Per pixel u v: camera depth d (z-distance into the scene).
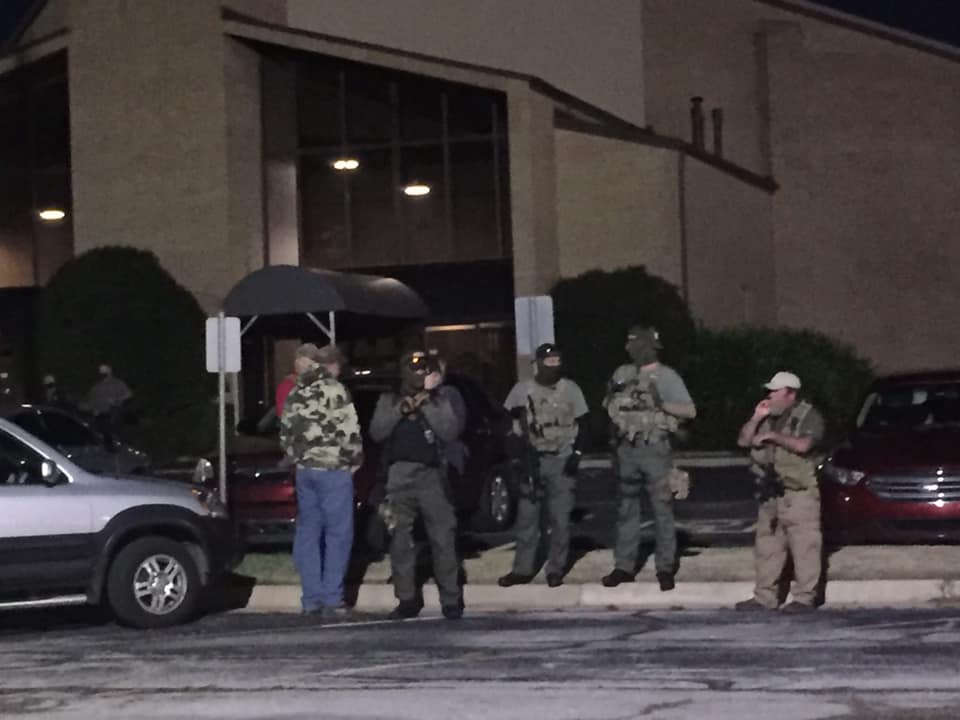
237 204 32.66
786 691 8.31
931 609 11.44
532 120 30.88
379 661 9.74
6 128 34.81
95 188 33.19
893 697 8.08
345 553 12.12
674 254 30.83
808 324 37.53
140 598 11.87
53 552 11.60
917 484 12.96
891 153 37.28
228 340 15.40
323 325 27.03
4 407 16.75
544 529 13.83
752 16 37.81
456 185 32.78
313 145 33.62
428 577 13.30
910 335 37.19
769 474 11.42
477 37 36.31
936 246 37.09
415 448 11.66
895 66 37.25
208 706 8.41
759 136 37.84
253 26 32.31
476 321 32.53
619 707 8.02
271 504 14.86
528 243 30.77
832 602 11.91
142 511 11.93
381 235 33.22
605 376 28.88
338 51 31.89
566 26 36.91
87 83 33.25
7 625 12.63
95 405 27.16
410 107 33.06
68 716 8.24
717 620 11.15
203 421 30.36
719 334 29.64
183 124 32.69
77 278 30.52
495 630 11.00
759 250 36.28
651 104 37.31
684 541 15.05
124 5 33.03
